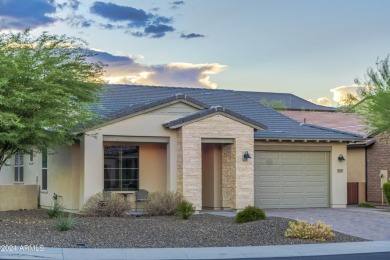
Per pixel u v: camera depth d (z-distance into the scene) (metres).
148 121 24.73
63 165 25.45
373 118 29.70
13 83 20.36
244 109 30.30
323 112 46.31
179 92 30.19
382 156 31.95
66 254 14.74
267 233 18.23
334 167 28.75
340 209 27.50
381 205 30.77
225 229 18.91
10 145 21.53
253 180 25.84
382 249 16.36
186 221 21.30
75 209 24.50
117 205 22.88
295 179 28.22
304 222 18.56
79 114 21.86
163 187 25.97
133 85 29.67
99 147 23.95
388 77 29.00
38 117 20.52
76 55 22.14
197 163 24.75
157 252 15.38
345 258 14.85
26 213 24.58
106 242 16.62
